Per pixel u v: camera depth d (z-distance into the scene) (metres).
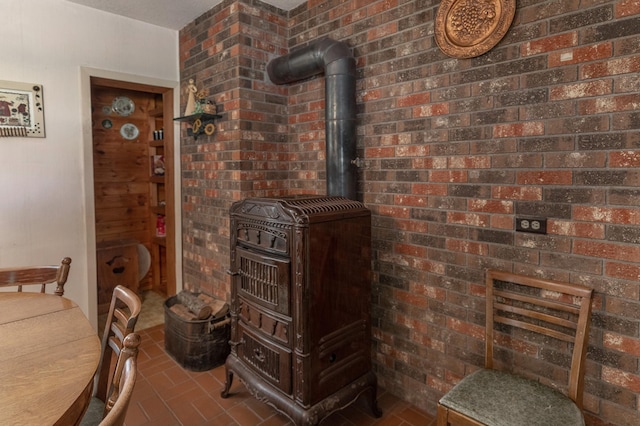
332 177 2.15
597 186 1.40
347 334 1.80
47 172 2.57
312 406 1.65
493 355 1.74
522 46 1.56
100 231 3.53
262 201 1.79
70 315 1.37
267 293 1.76
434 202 1.89
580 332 1.36
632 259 1.34
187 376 2.31
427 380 1.98
